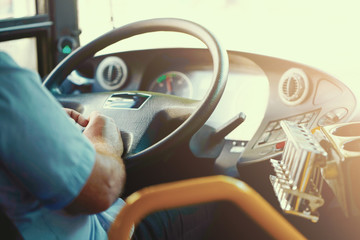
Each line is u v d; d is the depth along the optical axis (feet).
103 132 2.82
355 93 4.34
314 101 4.52
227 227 3.58
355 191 2.40
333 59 6.77
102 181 2.26
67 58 4.11
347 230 3.16
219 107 5.36
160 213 3.27
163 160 3.16
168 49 5.53
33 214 2.19
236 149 4.74
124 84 5.80
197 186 1.82
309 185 2.29
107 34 4.04
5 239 2.07
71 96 3.92
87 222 2.50
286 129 2.57
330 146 2.59
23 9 6.86
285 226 1.87
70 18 7.37
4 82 1.89
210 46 3.42
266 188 4.21
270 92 4.77
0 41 6.63
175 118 3.34
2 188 2.04
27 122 1.92
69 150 2.05
